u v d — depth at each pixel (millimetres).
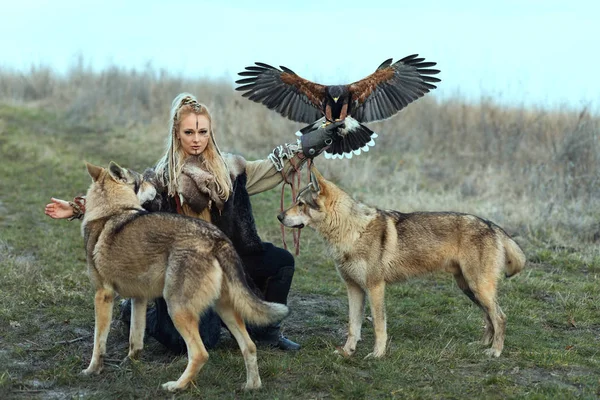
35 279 6996
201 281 4316
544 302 6766
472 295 5680
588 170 11188
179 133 4949
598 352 5387
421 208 10320
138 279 4590
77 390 4523
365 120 5316
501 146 13445
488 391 4484
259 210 10750
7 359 4988
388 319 6203
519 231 9227
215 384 4555
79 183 12383
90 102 20438
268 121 16016
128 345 5434
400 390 4453
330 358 5047
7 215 10227
